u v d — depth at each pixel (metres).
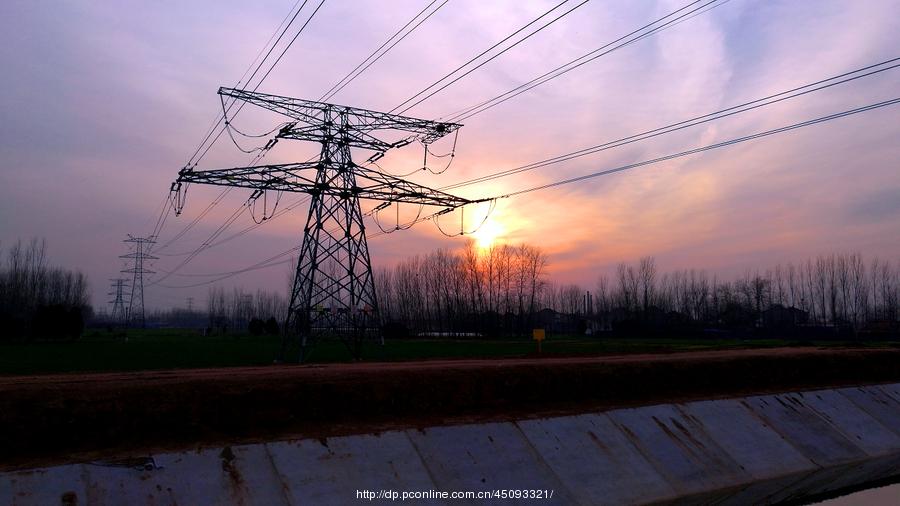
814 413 26.39
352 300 38.41
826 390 28.98
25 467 12.70
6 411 13.82
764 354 33.53
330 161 37.34
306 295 37.09
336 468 15.20
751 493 19.34
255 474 14.29
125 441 14.47
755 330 90.00
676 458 20.27
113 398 15.10
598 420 20.80
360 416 17.95
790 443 23.48
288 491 14.16
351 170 37.66
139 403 15.23
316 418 17.23
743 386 27.77
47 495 12.17
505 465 17.36
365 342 58.00
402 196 37.66
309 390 17.62
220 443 14.92
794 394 27.48
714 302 106.94
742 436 22.84
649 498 17.92
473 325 99.56
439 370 21.34
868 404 28.95
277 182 35.41
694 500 18.39
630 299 109.00
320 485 14.59
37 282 97.50
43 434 13.85
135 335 107.19
